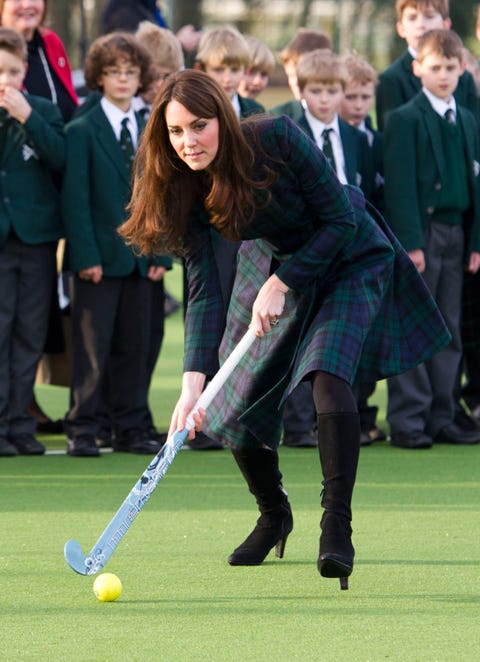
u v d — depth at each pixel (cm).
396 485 1972
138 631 1213
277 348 1377
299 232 1349
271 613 1273
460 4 8819
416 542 1586
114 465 2144
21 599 1328
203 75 1250
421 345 1434
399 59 2467
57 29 8975
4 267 2208
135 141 2250
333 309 1341
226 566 1470
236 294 1428
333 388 1301
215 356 1395
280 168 1286
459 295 2362
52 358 2467
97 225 2223
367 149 2378
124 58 2217
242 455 1444
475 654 1143
